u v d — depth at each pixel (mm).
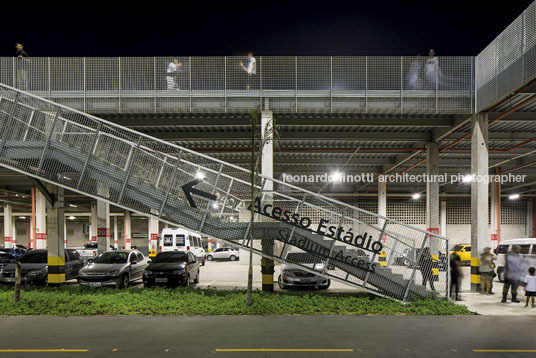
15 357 5859
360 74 14047
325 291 12344
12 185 28812
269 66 14016
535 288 9805
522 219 33125
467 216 32406
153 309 8773
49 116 10547
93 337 6844
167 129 16406
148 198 10297
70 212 44531
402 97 13898
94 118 10211
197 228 10336
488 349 6281
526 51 10727
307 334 7066
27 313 8570
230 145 18984
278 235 10312
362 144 19672
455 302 10609
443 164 23109
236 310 8711
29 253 14180
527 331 7375
